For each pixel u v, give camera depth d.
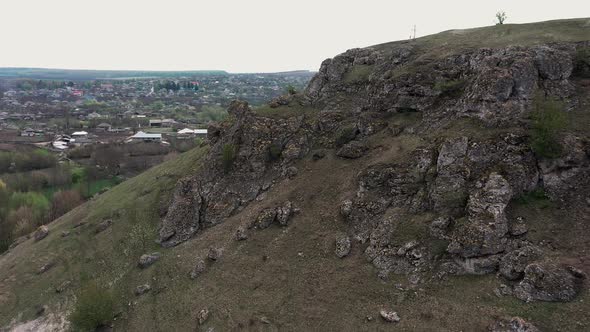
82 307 45.31
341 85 68.88
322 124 62.09
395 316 33.41
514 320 28.58
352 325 34.69
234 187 60.50
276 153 61.28
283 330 36.75
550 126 36.97
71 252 62.84
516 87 43.09
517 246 33.56
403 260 37.69
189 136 175.62
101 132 193.38
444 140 43.00
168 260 53.09
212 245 52.09
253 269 45.03
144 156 138.25
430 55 57.84
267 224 50.41
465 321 30.66
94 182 114.81
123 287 51.41
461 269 34.56
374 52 69.94
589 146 36.44
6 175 115.38
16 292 56.88
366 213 44.28
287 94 76.06
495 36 57.12
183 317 42.56
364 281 38.03
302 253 44.41
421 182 42.62
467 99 45.59
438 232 37.47
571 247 32.19
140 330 43.41
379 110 56.97
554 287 29.47
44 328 49.09
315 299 38.53
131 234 61.69
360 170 50.06
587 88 42.81
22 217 85.38
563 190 36.09
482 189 36.97
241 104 70.69
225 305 41.66
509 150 38.50
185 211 59.66
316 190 52.03
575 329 27.22
